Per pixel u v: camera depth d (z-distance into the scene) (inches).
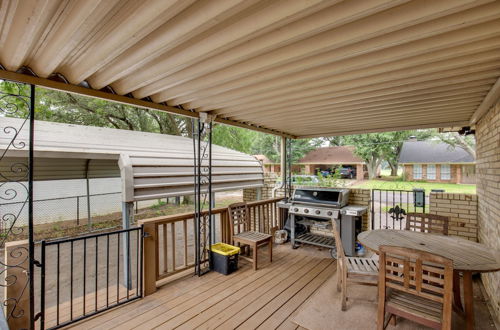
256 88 105.3
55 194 316.8
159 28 66.1
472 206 163.5
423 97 116.9
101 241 248.1
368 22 61.9
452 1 52.5
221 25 64.7
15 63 80.4
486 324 103.2
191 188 201.8
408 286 78.8
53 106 354.6
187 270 152.8
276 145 773.3
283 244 203.9
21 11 56.7
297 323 101.8
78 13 57.1
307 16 61.1
